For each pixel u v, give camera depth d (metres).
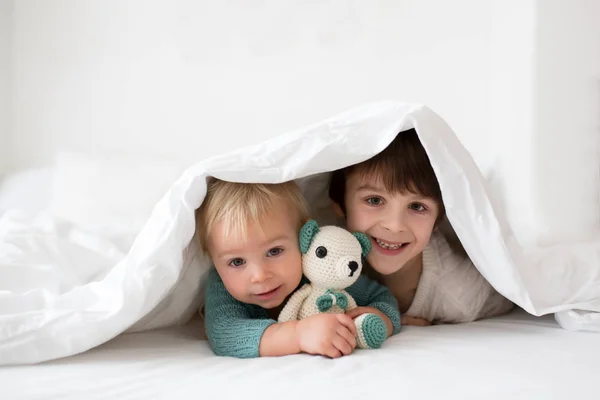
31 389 0.69
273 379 0.70
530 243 1.18
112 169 1.49
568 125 1.26
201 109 1.85
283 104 1.82
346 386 0.68
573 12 1.26
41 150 1.93
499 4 1.59
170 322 1.00
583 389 0.67
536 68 1.28
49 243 1.07
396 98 1.78
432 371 0.72
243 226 0.86
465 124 1.74
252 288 0.88
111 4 1.87
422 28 1.76
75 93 1.91
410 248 0.98
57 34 1.90
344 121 0.86
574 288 0.98
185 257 0.91
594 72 1.26
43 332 0.79
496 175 1.30
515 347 0.83
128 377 0.72
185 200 0.83
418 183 0.94
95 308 0.83
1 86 1.93
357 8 1.78
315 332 0.81
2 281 0.95
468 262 1.06
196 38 1.84
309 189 1.05
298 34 1.81
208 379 0.71
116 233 1.18
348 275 0.88
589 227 1.24
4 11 1.92
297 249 0.91
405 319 1.04
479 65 1.71
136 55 1.87
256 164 0.85
